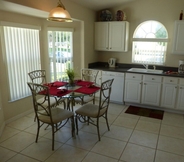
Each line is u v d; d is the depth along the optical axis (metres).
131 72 4.11
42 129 3.14
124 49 4.44
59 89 2.95
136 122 3.45
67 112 2.82
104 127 3.23
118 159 2.35
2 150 2.53
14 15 3.23
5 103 3.26
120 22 4.33
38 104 2.58
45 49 4.10
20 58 3.50
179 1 3.96
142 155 2.44
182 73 3.92
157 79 3.90
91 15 4.52
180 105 3.81
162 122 3.46
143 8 4.32
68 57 4.36
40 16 3.62
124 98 4.34
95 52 4.96
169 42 4.22
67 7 3.54
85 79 4.30
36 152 2.49
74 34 4.28
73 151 2.52
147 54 4.57
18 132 3.03
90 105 3.11
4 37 3.12
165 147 2.64
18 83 3.51
